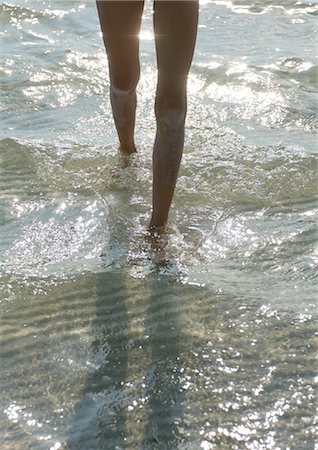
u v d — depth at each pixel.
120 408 2.42
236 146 4.04
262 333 2.73
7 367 2.58
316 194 3.64
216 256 3.17
